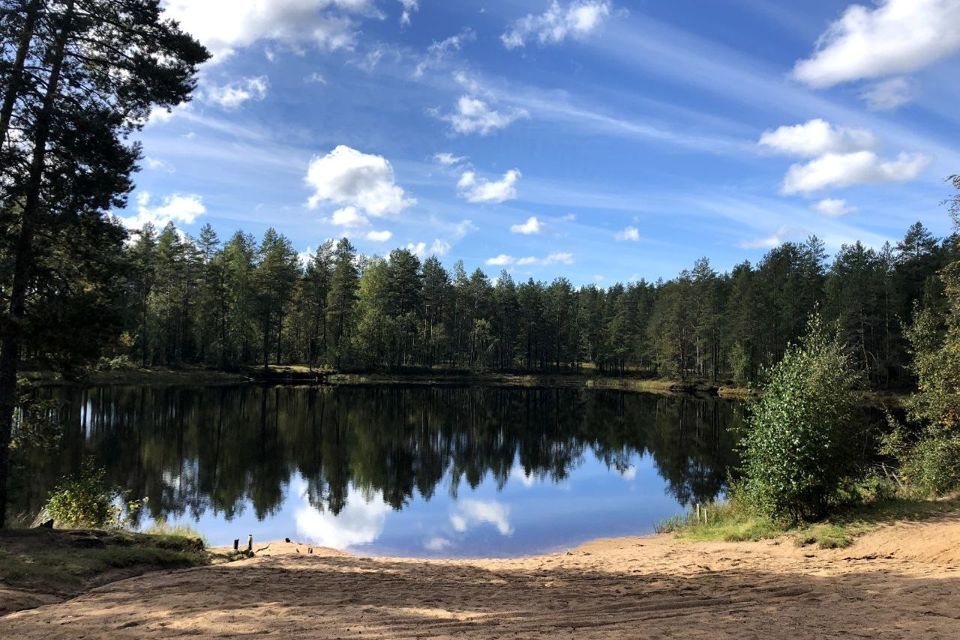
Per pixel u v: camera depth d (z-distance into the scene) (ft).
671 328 232.12
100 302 38.65
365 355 220.64
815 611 20.97
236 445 95.55
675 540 47.06
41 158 35.47
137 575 31.27
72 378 39.58
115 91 38.22
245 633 18.95
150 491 67.82
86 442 91.50
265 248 228.22
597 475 82.79
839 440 39.81
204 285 196.03
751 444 43.73
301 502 66.69
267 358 206.69
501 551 49.70
